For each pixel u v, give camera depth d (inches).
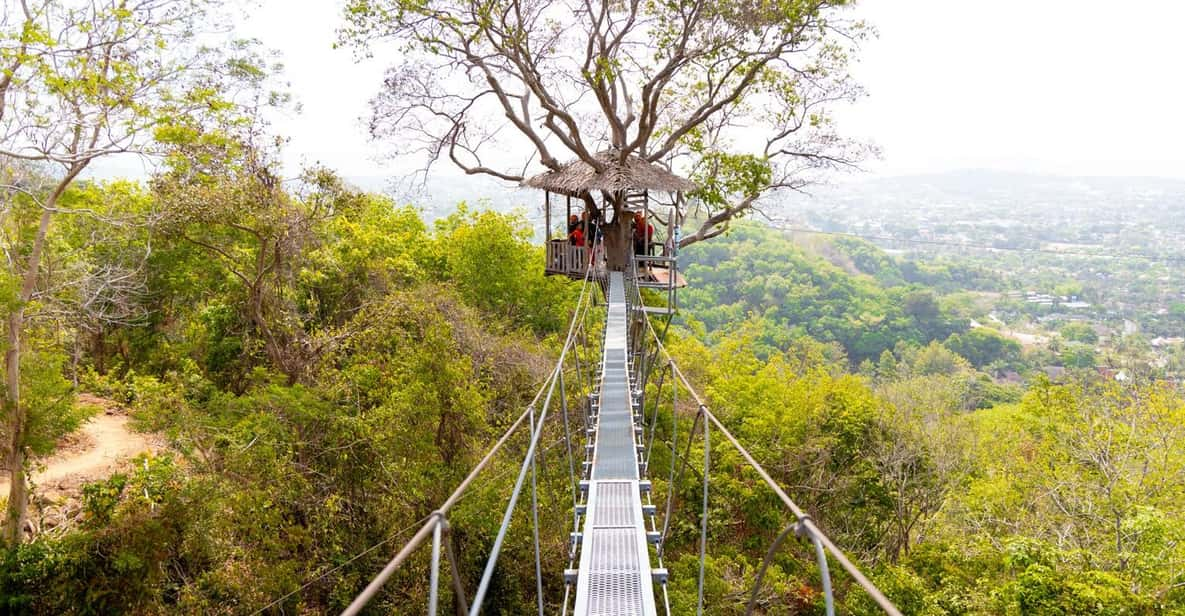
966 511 935.0
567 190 761.0
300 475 560.4
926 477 952.9
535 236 1151.6
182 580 524.1
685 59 820.6
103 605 477.7
